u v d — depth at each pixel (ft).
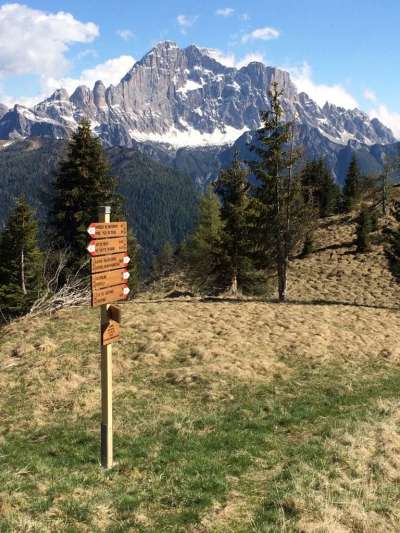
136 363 56.13
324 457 31.53
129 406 43.80
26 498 25.49
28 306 110.42
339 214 240.94
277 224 103.45
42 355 57.26
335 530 22.68
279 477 29.01
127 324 70.85
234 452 33.19
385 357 65.98
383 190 220.84
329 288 157.48
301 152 101.50
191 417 40.93
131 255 142.20
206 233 165.78
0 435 37.14
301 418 40.93
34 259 114.42
